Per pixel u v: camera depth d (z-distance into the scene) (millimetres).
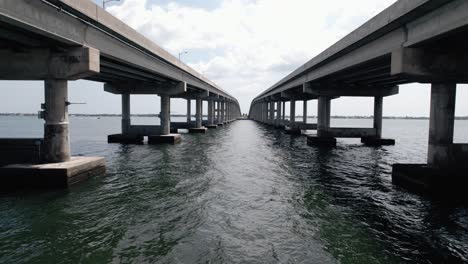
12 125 98562
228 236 9695
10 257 8203
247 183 16844
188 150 31062
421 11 12844
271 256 8422
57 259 8133
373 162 24750
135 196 13914
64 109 16000
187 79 40875
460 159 15375
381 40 17531
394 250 8875
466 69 14211
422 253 8719
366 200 13797
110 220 10875
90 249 8688
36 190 14430
